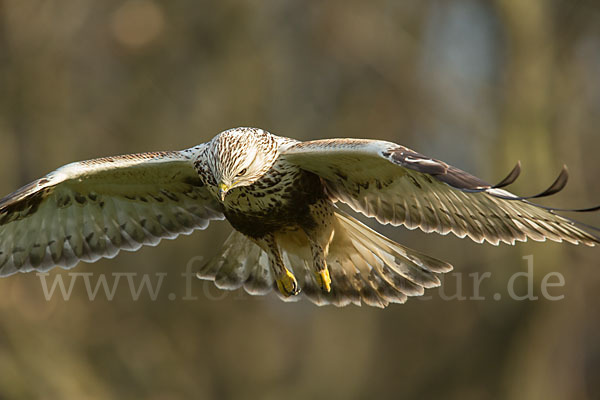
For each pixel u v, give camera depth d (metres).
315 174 8.27
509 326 17.86
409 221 8.09
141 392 18.05
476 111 19.25
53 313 17.55
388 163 7.78
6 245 8.86
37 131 18.75
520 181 17.70
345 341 19.84
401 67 20.09
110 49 18.84
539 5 18.12
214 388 18.73
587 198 19.02
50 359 17.12
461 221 7.88
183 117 19.05
